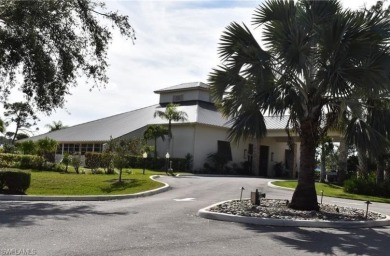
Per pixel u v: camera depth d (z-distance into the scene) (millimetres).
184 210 11961
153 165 36125
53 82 17094
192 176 30188
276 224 10039
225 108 13250
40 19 15930
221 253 6863
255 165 39750
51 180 19922
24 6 15555
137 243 7227
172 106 36594
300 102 12250
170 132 36312
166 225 9250
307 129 12492
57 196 14383
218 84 12930
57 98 17594
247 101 12406
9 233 7605
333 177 38875
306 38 11977
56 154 40000
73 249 6555
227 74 12695
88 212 10867
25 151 33250
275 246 7707
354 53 11359
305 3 12398
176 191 18719
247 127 12258
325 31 11461
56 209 11328
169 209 12094
